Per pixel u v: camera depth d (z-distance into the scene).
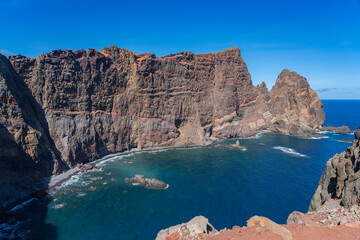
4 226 37.81
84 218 41.94
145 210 45.34
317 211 25.66
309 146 101.62
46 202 47.56
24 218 41.12
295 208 47.09
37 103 66.19
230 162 78.19
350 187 24.11
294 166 73.94
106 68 86.19
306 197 52.09
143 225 40.16
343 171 27.91
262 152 91.38
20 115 54.16
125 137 90.81
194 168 71.69
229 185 58.47
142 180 58.78
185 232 19.11
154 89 99.69
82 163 71.38
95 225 39.84
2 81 52.59
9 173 48.12
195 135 107.44
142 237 36.78
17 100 55.31
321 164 76.00
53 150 63.66
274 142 109.94
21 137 52.78
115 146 87.00
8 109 52.22
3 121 50.50
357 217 18.36
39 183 54.47
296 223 20.11
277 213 45.03
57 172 60.72
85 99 76.56
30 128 56.00
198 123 110.56
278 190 55.72
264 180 62.12
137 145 94.69
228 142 110.25
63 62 71.25
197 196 52.00
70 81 72.75
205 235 18.17
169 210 45.53
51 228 38.56
